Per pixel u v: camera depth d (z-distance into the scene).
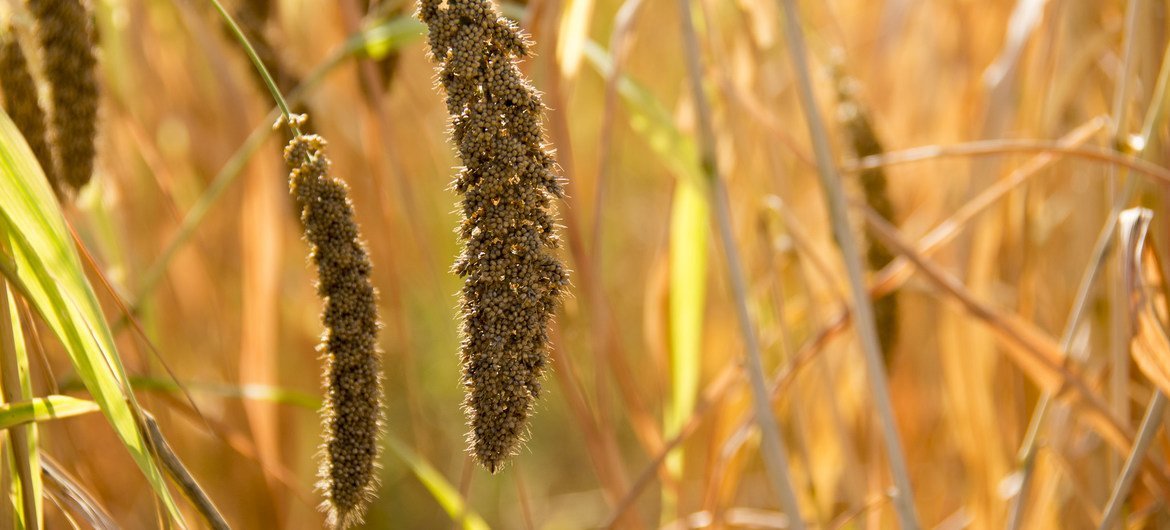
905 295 1.80
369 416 1.06
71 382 1.26
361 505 1.06
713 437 1.68
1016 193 1.59
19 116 1.14
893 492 1.26
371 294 1.06
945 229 1.48
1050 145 1.27
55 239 1.04
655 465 1.39
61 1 1.15
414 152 2.33
